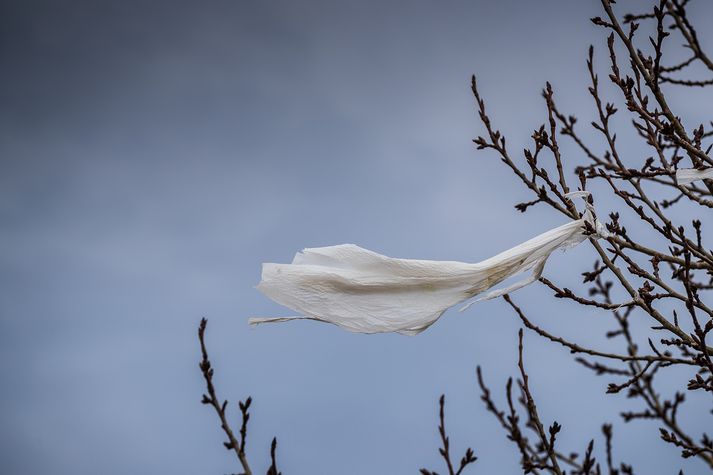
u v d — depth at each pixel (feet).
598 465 21.88
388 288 20.62
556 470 20.79
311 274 20.45
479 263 21.42
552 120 24.39
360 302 20.48
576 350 24.41
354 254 20.74
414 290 20.74
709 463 23.66
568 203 23.89
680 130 23.52
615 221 23.99
